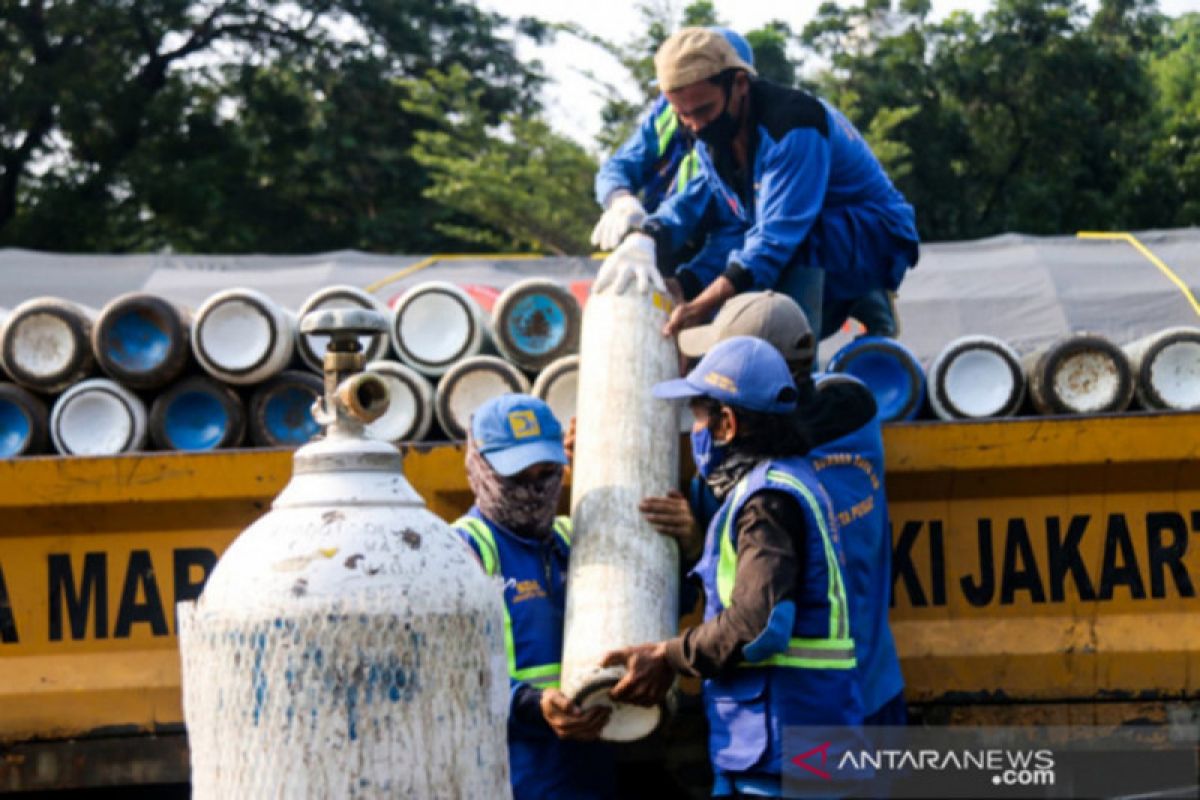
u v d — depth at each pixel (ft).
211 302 13.87
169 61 73.97
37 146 71.41
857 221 14.25
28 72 68.74
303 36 74.33
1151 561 13.14
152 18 71.41
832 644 11.06
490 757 10.44
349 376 10.80
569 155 62.54
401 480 10.73
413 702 10.04
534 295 14.17
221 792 10.13
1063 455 12.94
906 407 14.01
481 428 12.34
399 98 73.67
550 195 61.82
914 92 67.00
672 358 13.15
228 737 10.09
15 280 22.00
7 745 13.29
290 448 13.33
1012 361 13.96
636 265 13.47
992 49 67.31
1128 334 20.71
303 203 73.36
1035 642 13.11
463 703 10.26
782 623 10.69
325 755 9.91
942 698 13.12
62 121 68.49
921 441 13.00
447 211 69.62
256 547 10.28
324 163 72.23
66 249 68.28
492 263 21.81
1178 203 66.39
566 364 13.82
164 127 70.54
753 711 11.04
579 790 12.34
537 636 12.25
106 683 13.26
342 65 73.87
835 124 14.24
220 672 10.11
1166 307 21.11
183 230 70.38
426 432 13.93
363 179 73.67
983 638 13.11
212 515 13.28
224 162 70.90
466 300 14.26
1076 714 13.12
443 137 64.13
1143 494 13.15
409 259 22.13
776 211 13.69
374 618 9.98
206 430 13.99
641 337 13.03
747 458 11.37
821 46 70.44
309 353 14.30
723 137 14.15
